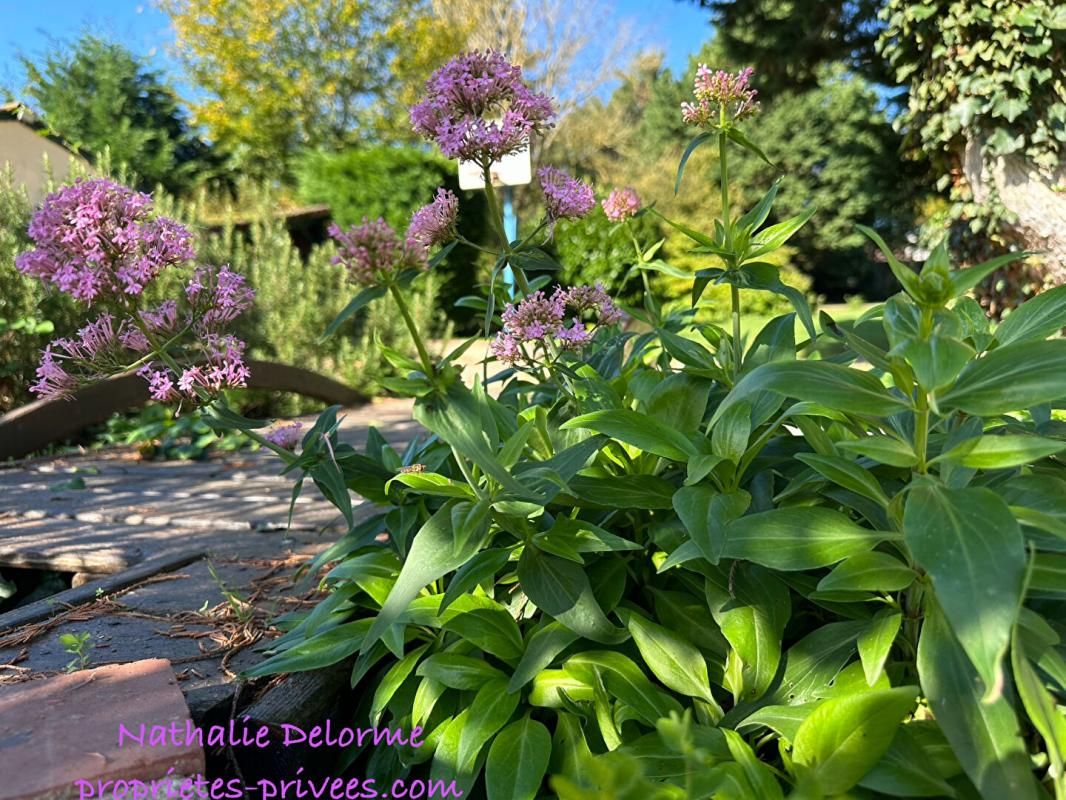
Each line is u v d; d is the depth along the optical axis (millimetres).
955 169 7992
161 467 4902
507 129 1667
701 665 1448
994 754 1035
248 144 22391
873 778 1109
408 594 1370
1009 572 942
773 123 25906
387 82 22922
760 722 1290
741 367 1832
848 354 1834
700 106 1866
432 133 1739
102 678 1552
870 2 9820
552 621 1587
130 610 2232
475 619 1579
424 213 1729
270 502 3676
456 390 1349
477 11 21891
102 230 1526
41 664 1872
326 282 8680
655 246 2361
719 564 1495
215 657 1904
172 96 21734
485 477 1564
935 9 7043
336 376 8219
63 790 1198
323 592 2342
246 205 11258
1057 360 1079
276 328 8125
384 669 1813
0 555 2871
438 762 1428
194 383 1589
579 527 1546
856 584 1225
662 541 1548
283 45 21922
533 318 1879
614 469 1866
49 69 19594
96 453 5586
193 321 1669
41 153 8359
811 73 11359
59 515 3480
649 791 1007
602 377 2297
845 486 1297
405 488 1826
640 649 1492
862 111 25297
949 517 1033
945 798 1163
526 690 1546
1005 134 7020
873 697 1132
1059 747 994
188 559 2701
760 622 1424
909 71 7746
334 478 1706
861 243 25953
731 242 1859
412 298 9562
